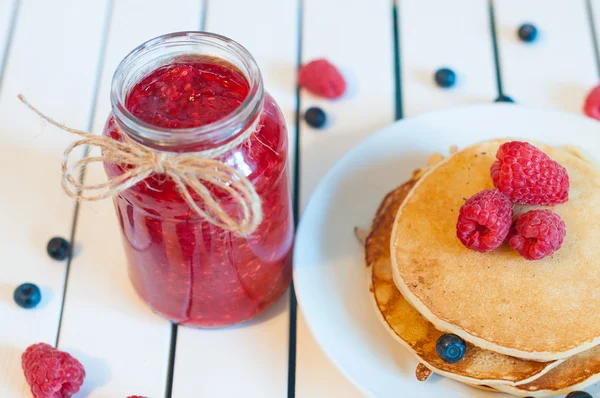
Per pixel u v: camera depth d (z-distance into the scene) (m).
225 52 0.48
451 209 0.53
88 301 0.55
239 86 0.48
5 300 0.55
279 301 0.56
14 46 0.63
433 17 0.66
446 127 0.58
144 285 0.53
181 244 0.49
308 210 0.55
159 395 0.53
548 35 0.65
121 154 0.46
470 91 0.63
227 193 0.47
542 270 0.51
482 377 0.50
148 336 0.54
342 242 0.55
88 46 0.64
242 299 0.53
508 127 0.58
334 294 0.54
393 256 0.52
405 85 0.63
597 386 0.51
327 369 0.53
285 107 0.62
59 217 0.58
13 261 0.56
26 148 0.59
